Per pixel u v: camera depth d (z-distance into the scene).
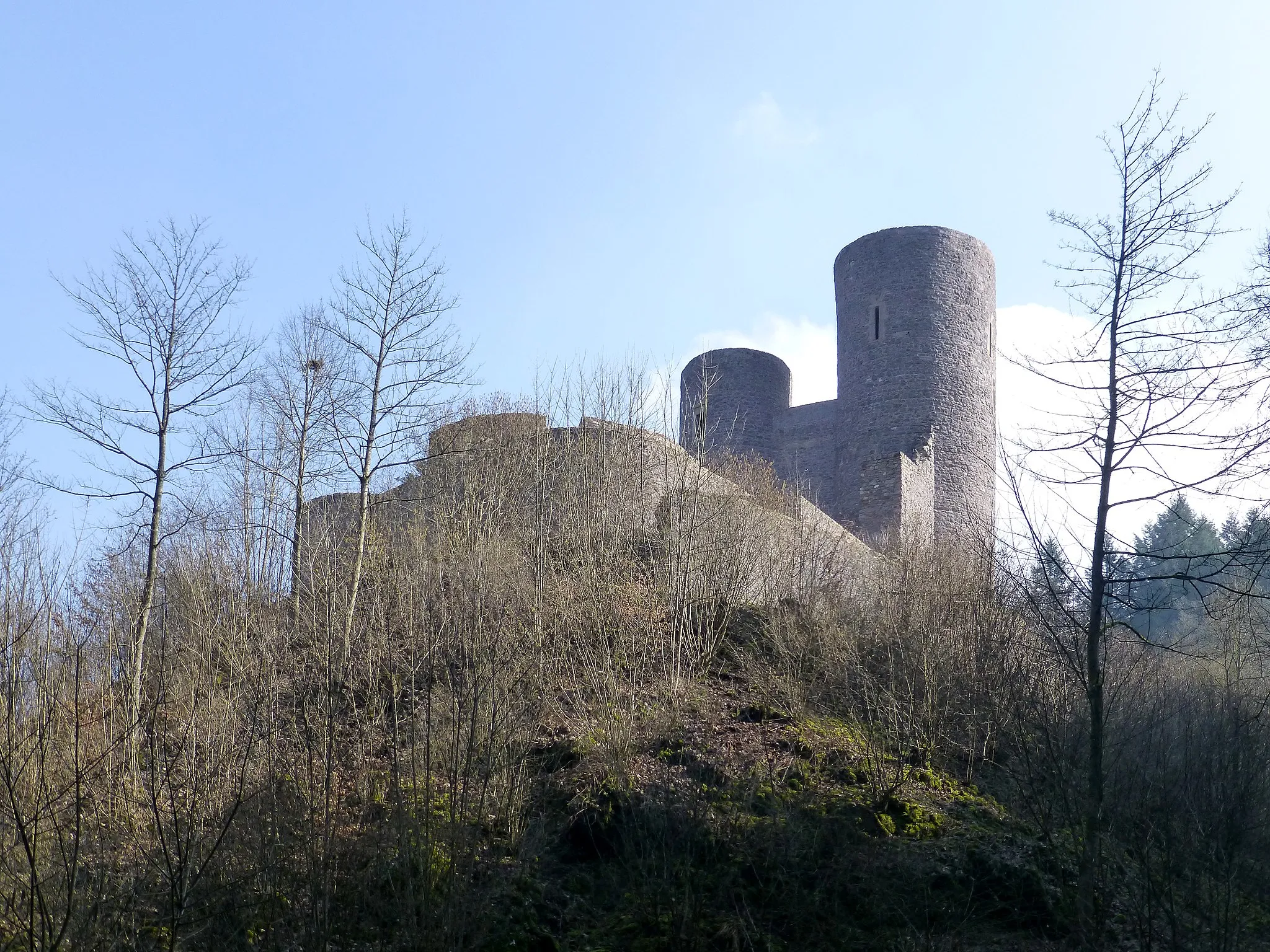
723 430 40.09
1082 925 11.16
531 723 14.16
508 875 11.84
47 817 9.75
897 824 13.57
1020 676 14.73
